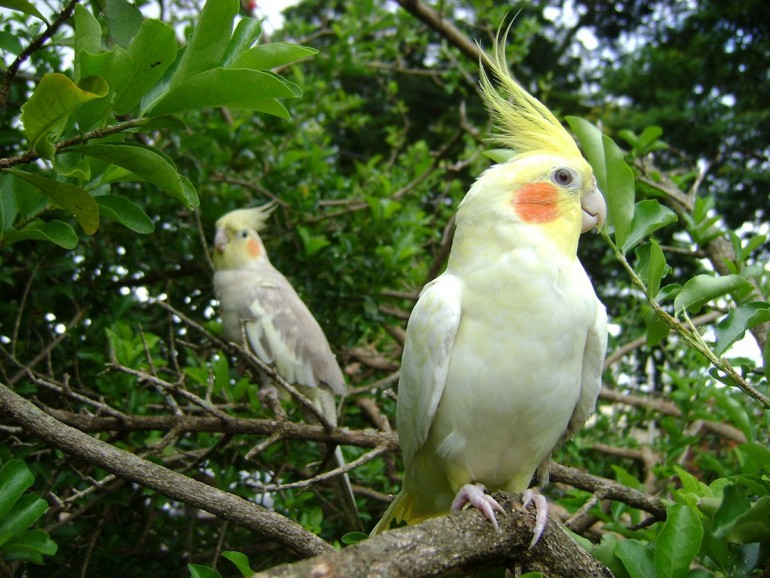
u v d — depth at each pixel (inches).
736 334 15.6
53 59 23.8
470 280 17.7
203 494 15.7
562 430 18.2
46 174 21.8
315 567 13.0
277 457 24.1
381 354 30.9
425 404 17.7
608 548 16.1
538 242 17.7
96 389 25.0
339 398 28.5
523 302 17.3
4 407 15.7
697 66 69.9
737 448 18.3
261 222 30.1
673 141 68.1
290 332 27.5
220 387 22.8
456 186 33.5
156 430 20.4
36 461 21.7
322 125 35.8
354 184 31.3
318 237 28.0
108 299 26.8
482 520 15.2
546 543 15.3
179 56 14.6
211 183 29.8
